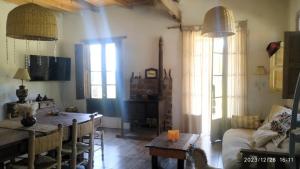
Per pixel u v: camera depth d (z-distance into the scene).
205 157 1.84
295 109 1.95
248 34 5.05
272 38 4.94
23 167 2.55
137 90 5.80
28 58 5.66
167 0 4.50
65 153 2.97
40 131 2.62
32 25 2.53
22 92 5.16
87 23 6.32
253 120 4.43
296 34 2.88
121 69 5.96
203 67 5.26
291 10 4.63
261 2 4.98
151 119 5.54
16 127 2.81
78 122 3.06
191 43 5.31
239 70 5.00
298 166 2.18
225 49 4.97
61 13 6.51
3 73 5.18
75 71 6.39
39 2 5.19
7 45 5.26
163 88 5.61
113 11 6.05
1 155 2.23
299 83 1.90
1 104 5.13
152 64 5.75
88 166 3.27
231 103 5.05
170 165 3.73
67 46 6.56
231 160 2.74
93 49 6.24
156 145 3.37
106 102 6.11
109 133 5.64
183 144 3.40
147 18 5.75
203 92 5.30
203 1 5.30
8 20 2.58
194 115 5.37
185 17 5.44
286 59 2.89
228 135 3.89
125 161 3.90
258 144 3.10
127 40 5.95
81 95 6.28
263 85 5.01
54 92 6.45
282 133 3.03
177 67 5.54
